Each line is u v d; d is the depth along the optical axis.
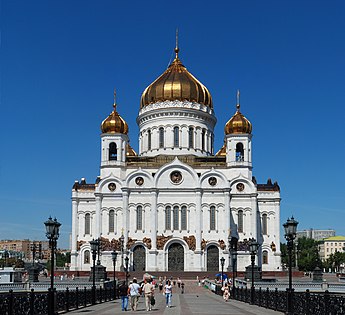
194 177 114.81
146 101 128.38
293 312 37.81
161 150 123.69
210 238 113.19
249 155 117.94
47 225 37.69
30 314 33.22
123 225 113.25
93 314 40.09
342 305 29.14
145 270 112.25
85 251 116.56
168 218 114.19
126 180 114.81
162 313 41.62
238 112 120.50
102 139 118.81
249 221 114.56
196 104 125.69
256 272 84.31
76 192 118.00
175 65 131.88
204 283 94.94
